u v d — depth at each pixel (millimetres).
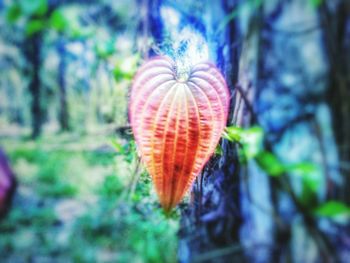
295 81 168
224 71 180
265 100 175
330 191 166
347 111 161
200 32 196
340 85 160
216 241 216
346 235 171
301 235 181
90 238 530
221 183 197
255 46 174
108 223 536
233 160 192
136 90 158
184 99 152
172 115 151
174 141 150
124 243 481
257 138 164
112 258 463
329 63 161
